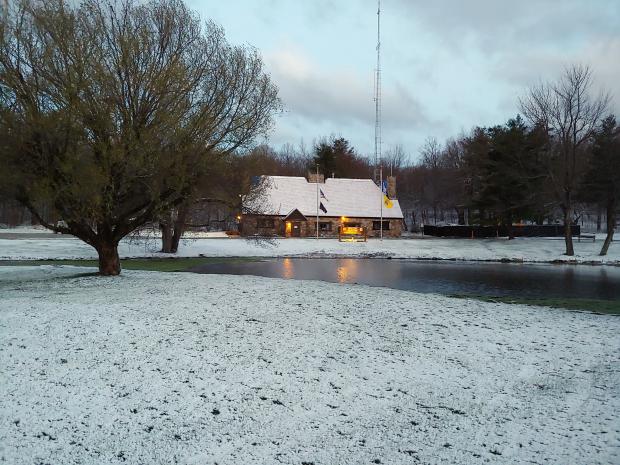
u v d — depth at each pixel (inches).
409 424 266.2
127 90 725.9
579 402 297.1
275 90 938.1
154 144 728.3
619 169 1690.5
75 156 685.9
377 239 2300.7
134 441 242.8
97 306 511.2
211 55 866.1
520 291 916.6
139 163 700.7
